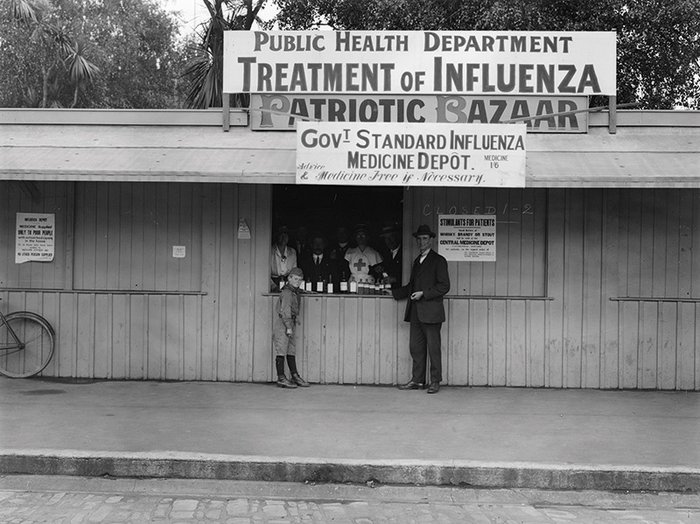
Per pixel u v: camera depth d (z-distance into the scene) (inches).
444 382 385.1
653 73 688.4
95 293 389.1
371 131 336.2
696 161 347.9
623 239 382.0
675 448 275.6
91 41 1136.8
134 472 254.4
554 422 313.1
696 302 380.2
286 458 255.3
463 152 334.0
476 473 250.8
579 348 381.7
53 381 384.2
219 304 386.9
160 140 375.6
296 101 380.5
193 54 1039.6
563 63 373.7
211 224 387.9
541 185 333.4
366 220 396.5
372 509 230.8
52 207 392.2
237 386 378.0
